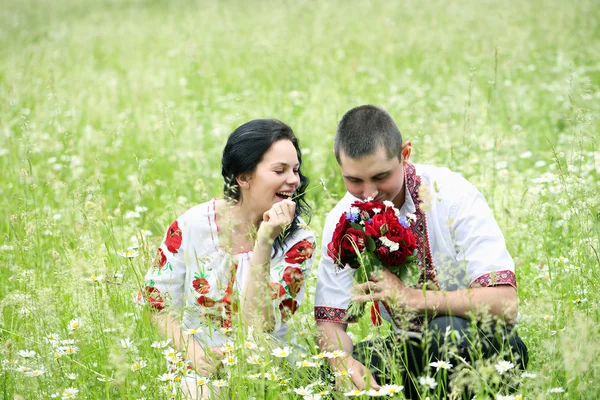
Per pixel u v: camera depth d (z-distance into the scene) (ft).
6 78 52.03
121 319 15.34
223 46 66.80
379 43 61.72
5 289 19.90
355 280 14.37
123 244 22.13
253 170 16.01
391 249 13.96
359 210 14.56
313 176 30.53
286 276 16.14
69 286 17.12
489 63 50.60
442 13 73.87
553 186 23.03
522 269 20.08
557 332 14.28
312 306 19.21
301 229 16.60
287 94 45.65
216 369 14.70
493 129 31.76
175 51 63.67
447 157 28.91
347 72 50.08
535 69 49.03
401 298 13.92
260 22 77.61
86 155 35.60
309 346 15.37
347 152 14.61
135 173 31.99
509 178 25.94
